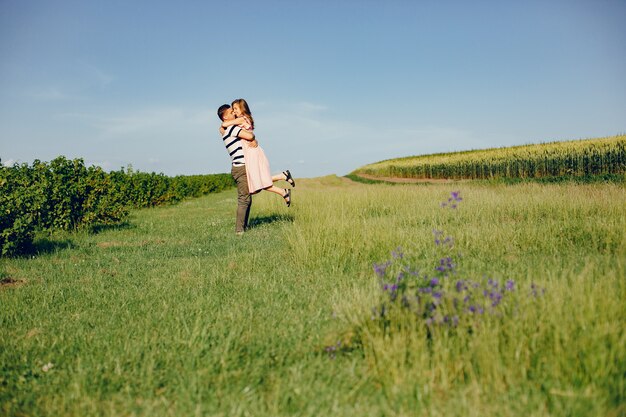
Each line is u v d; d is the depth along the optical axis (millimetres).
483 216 7707
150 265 5605
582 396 1926
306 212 10281
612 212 6547
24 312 3752
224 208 15945
